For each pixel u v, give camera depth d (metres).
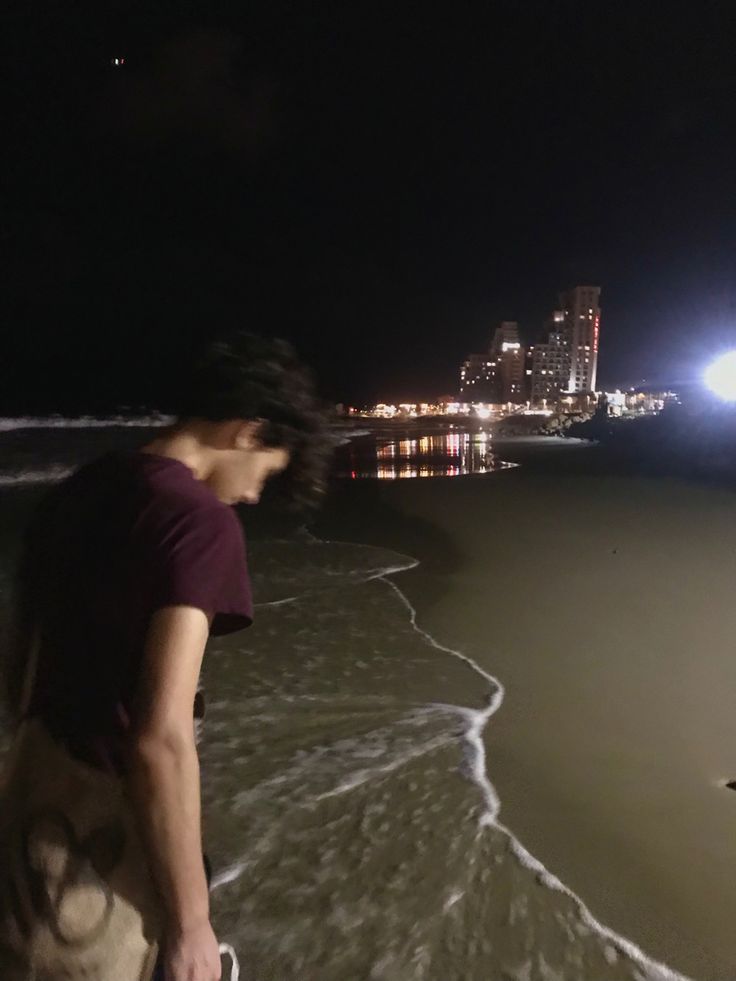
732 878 2.67
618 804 3.16
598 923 2.44
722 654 5.04
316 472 1.46
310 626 5.68
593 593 6.60
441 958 2.29
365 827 2.98
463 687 4.46
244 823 3.00
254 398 1.34
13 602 1.34
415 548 8.70
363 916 2.47
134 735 1.08
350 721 3.99
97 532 1.18
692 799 3.21
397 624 5.74
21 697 1.28
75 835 1.17
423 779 3.36
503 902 2.54
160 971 1.28
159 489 1.20
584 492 13.35
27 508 11.82
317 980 2.21
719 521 10.26
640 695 4.34
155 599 1.13
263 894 2.58
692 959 2.28
